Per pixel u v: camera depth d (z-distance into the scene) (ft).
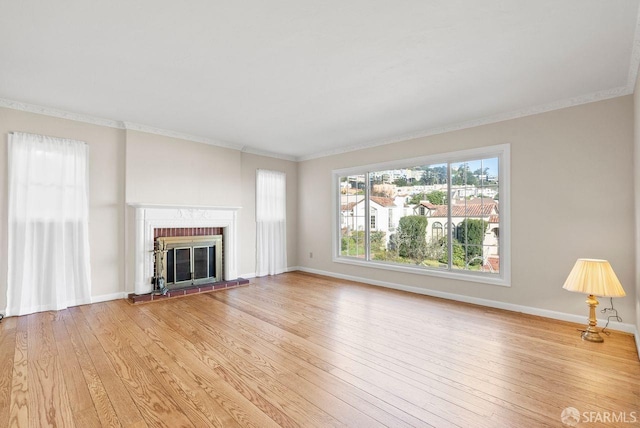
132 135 14.85
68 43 7.94
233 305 13.66
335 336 10.11
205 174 17.40
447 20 6.98
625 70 9.27
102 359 8.38
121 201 14.70
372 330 10.64
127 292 14.67
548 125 11.98
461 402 6.51
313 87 10.67
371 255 18.45
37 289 12.41
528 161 12.46
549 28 7.23
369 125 14.97
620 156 10.52
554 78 9.86
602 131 10.84
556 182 11.79
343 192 20.08
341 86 10.56
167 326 10.97
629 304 10.36
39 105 12.42
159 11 6.68
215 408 6.28
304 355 8.71
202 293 15.78
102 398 6.59
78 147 13.39
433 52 8.38
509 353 8.84
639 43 7.80
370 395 6.77
